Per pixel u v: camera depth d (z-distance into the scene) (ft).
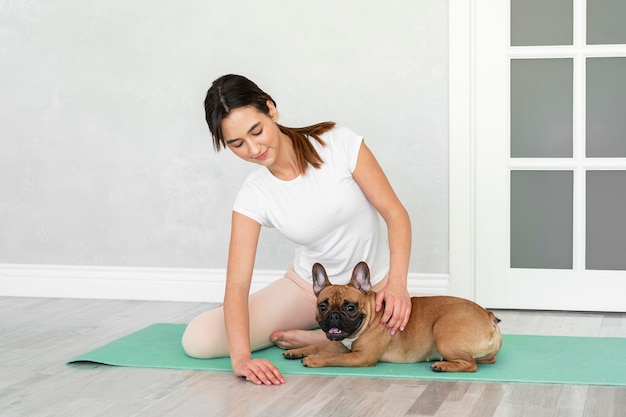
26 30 14.53
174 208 14.19
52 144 14.56
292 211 9.55
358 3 13.24
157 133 14.17
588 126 12.89
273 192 9.57
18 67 14.61
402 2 13.09
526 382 8.77
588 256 12.98
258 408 8.11
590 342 10.61
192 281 14.15
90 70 14.35
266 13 13.57
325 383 8.85
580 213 12.92
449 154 13.05
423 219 13.23
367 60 13.26
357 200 9.64
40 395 8.72
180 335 11.23
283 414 7.91
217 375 9.32
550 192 13.03
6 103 14.65
